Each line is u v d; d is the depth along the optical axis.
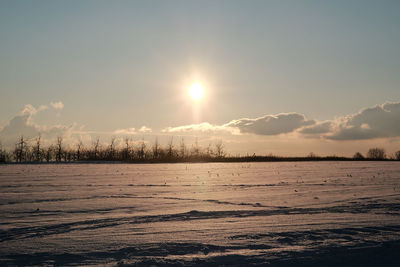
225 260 7.98
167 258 8.13
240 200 17.62
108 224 11.88
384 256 8.22
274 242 9.49
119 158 96.88
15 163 77.00
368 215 13.24
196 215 13.48
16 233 10.64
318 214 13.53
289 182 27.97
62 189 22.86
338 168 50.81
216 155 97.69
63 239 9.91
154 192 21.34
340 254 8.38
